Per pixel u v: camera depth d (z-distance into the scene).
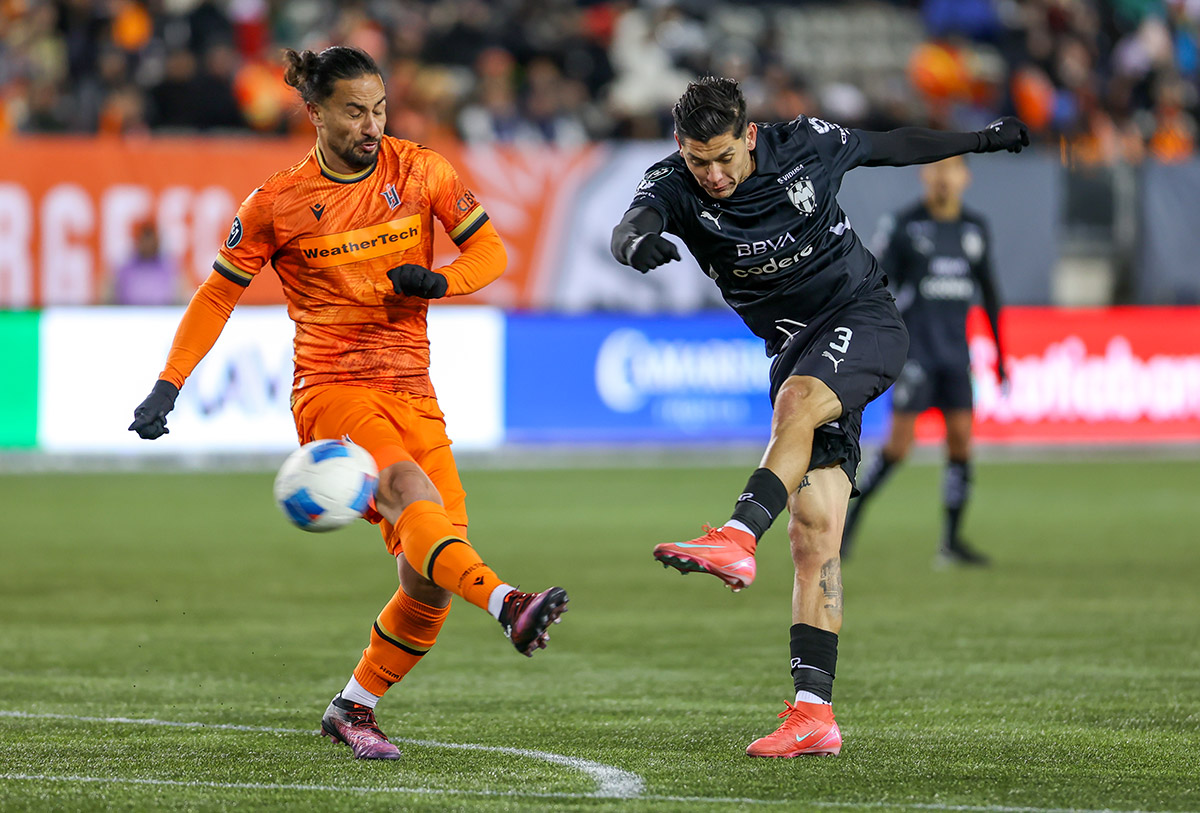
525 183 53.28
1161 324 58.09
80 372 50.19
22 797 14.45
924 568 33.47
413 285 15.07
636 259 15.48
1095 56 77.00
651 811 13.90
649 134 62.47
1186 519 41.62
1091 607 28.39
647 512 42.19
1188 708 19.39
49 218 49.78
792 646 16.75
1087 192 58.91
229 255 16.23
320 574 32.44
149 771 15.60
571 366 53.91
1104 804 14.25
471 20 68.69
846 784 15.02
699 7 78.75
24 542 36.50
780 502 15.55
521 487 47.78
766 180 16.64
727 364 55.56
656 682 21.58
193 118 58.19
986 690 20.75
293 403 16.70
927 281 33.84
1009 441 56.59
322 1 68.25
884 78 78.38
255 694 20.52
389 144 16.34
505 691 20.86
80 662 22.98
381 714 19.11
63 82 61.81
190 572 32.53
